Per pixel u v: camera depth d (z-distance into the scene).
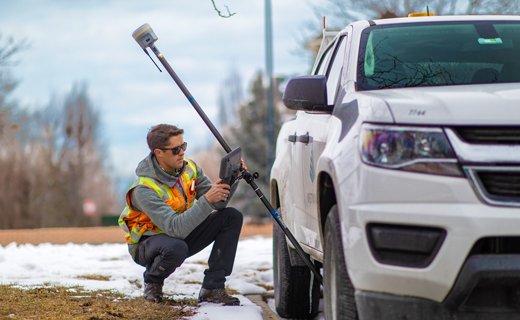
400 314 2.40
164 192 4.27
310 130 3.61
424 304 2.37
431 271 2.33
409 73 3.22
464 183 2.35
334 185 2.68
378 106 2.60
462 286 2.31
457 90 2.79
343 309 2.64
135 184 4.23
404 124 2.47
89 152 45.81
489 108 2.45
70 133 45.19
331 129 3.05
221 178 4.09
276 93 22.75
